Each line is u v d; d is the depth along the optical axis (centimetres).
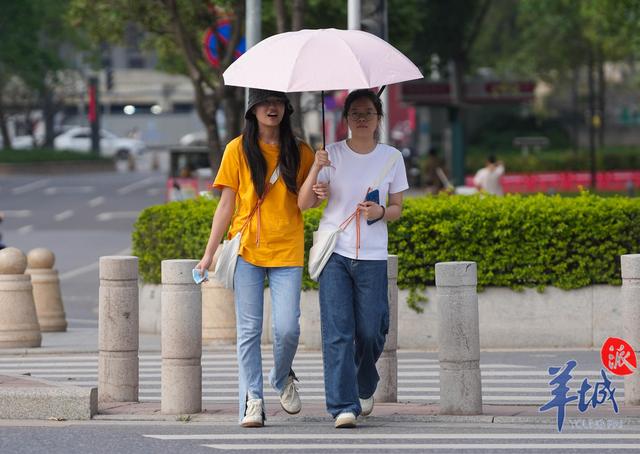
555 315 3086
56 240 7400
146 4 5247
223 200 2011
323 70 1909
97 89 15075
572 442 1902
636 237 3059
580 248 3062
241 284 1998
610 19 8294
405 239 3100
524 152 12438
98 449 1872
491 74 12562
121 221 8612
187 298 2155
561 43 11488
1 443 1922
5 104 15275
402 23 6819
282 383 2059
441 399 2116
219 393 2520
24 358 3148
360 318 1986
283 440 1920
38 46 13550
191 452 1841
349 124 1988
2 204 10081
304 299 3153
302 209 1991
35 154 14025
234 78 1958
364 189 1975
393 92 12712
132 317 2295
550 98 14750
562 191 10588
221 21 4712
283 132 1994
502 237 3069
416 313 3125
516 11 12756
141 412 2180
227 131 4928
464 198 3222
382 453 1816
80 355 3209
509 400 2369
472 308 2102
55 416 2136
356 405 2011
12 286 3322
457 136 9012
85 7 5381
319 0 6034
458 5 8681
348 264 1970
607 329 3073
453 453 1814
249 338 2011
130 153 15500
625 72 15475
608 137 15588
